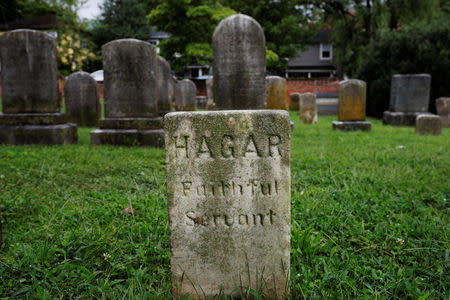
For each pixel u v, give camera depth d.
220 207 2.11
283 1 30.50
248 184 2.10
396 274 2.44
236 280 2.17
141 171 5.23
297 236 2.84
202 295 2.17
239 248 2.14
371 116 20.03
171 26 27.05
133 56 7.75
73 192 4.26
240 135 2.06
